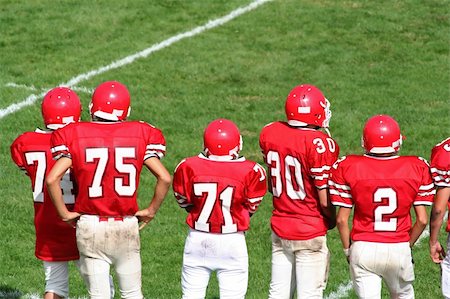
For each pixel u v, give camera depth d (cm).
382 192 2195
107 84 2266
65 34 5091
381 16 5328
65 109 2366
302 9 5441
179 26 5228
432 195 2225
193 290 2317
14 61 4750
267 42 5019
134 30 5166
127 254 2272
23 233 3172
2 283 2838
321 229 2328
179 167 2300
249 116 4203
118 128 2225
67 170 2275
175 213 3369
